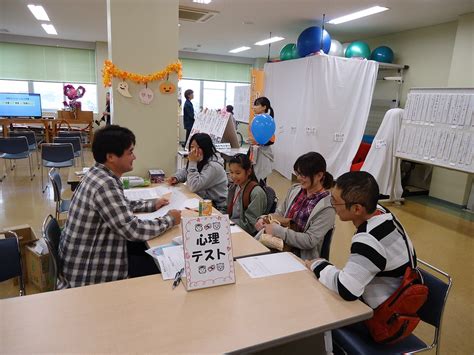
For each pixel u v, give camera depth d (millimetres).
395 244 1315
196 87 10781
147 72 2928
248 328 1066
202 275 1291
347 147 5840
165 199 2240
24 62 8719
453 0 4344
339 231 3881
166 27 2910
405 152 4773
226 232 1357
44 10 5852
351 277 1247
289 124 6289
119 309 1133
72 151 4992
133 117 2963
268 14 5531
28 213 3930
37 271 2256
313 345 1387
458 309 2430
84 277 1597
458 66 4984
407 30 6062
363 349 1368
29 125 8070
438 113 4344
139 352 941
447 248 3500
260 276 1401
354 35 6840
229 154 3828
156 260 1484
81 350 936
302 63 5852
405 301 1269
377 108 6629
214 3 5047
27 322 1043
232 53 10469
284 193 5387
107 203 1565
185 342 989
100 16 6203
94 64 9305
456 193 5102
